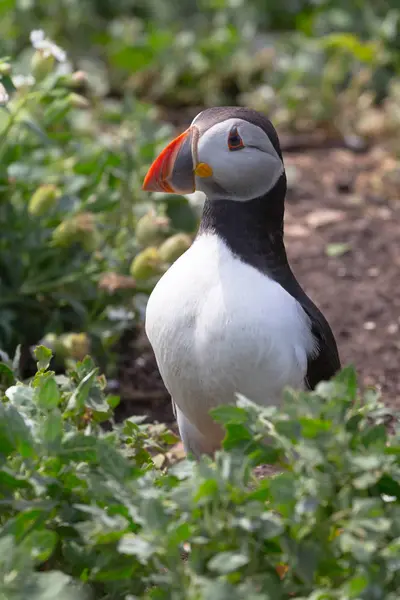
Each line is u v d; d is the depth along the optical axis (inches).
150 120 450.0
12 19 596.1
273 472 297.7
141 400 360.5
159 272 349.1
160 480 220.2
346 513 195.0
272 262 257.6
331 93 586.9
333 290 436.1
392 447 207.8
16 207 373.4
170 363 255.0
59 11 617.9
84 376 252.2
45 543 191.3
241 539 195.8
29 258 356.2
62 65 388.8
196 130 255.4
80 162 403.9
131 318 368.2
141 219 369.1
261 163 252.8
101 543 203.8
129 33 615.8
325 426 197.6
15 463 215.8
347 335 405.1
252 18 643.5
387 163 540.4
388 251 468.1
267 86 593.9
